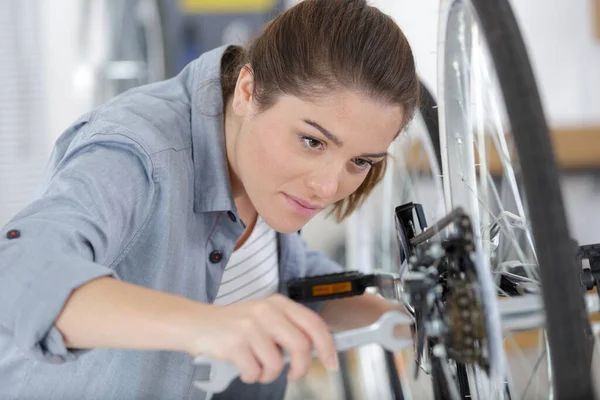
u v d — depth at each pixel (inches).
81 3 93.3
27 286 24.6
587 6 98.7
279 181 31.8
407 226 32.9
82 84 92.5
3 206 98.0
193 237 35.8
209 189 35.5
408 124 36.2
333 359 22.7
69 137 35.9
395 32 30.9
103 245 28.0
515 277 30.3
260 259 41.3
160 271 34.0
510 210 34.6
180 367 35.9
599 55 99.6
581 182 98.6
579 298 21.9
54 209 27.3
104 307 24.0
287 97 30.3
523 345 47.9
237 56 37.4
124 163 31.1
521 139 22.7
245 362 22.3
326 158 30.6
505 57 23.6
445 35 33.9
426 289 25.1
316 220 95.6
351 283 38.4
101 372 34.8
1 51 96.7
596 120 99.7
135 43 91.8
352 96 29.4
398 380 46.8
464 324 24.4
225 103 36.8
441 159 37.4
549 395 30.9
